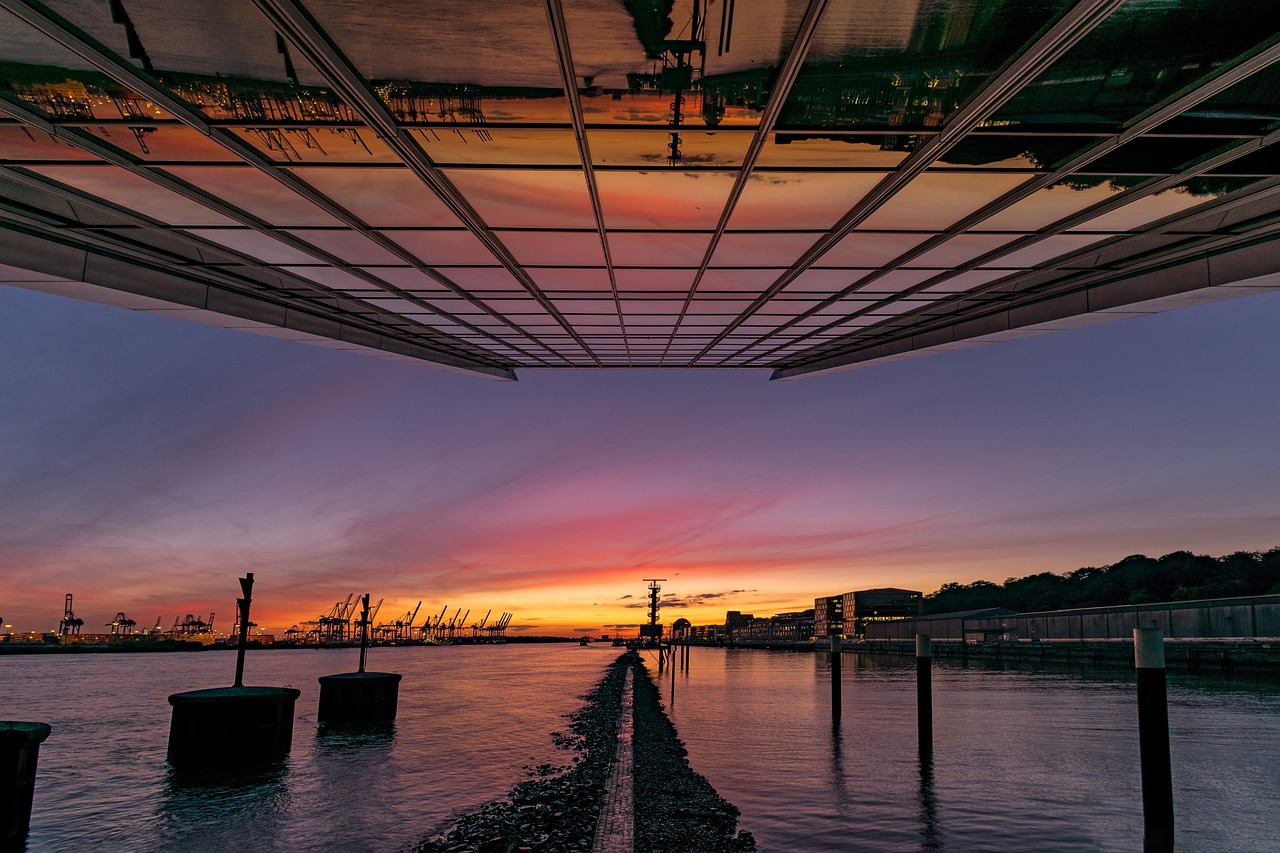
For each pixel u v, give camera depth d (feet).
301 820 41.98
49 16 20.42
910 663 246.47
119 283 48.11
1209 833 31.45
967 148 28.89
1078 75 23.38
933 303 58.49
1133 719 73.61
